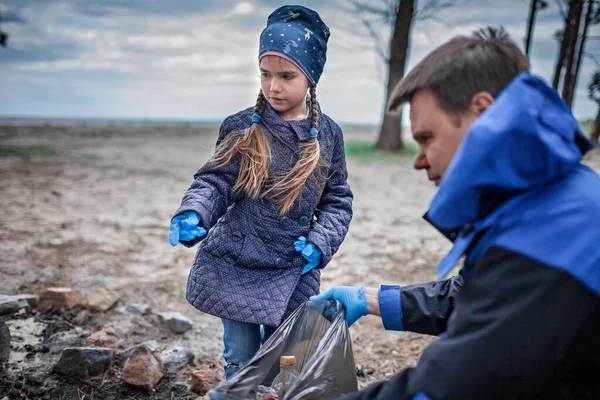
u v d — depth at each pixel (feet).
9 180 31.60
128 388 9.43
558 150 4.03
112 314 12.67
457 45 4.60
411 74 4.73
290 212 7.78
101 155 50.01
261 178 7.45
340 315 6.52
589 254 4.09
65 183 31.96
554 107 4.32
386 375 10.73
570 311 4.05
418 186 37.50
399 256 19.22
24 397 8.95
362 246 20.43
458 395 4.21
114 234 20.47
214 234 7.95
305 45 7.45
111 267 16.51
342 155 8.43
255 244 7.73
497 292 4.18
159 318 12.44
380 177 41.45
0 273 15.25
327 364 5.98
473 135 3.96
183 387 9.65
